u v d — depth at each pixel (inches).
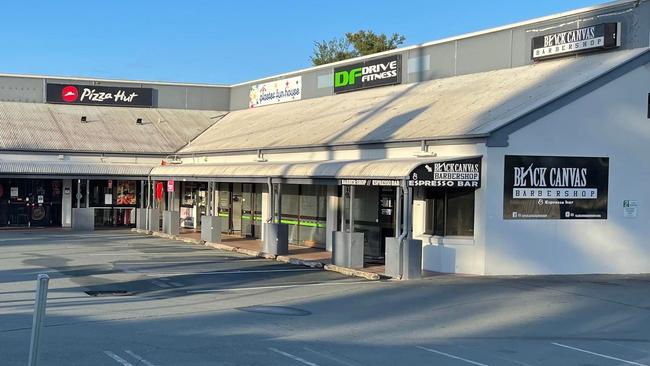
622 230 719.1
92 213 1246.3
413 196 753.6
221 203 1233.4
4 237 1072.2
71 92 1441.9
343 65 1141.7
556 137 690.8
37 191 1285.7
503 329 437.7
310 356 351.6
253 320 451.8
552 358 361.1
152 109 1493.6
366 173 690.8
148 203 1228.5
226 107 1544.0
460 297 556.4
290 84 1300.4
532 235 687.7
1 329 398.0
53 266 716.7
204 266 751.1
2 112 1350.9
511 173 677.3
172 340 380.8
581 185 702.5
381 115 903.1
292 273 704.4
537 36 822.5
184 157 1283.2
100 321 435.8
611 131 711.7
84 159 1261.1
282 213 1045.8
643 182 727.1
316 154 912.9
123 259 796.0
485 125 684.1
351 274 691.4
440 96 873.5
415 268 658.2
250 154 1059.9
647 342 405.1
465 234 700.0
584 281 654.5
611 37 740.0
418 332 424.5
